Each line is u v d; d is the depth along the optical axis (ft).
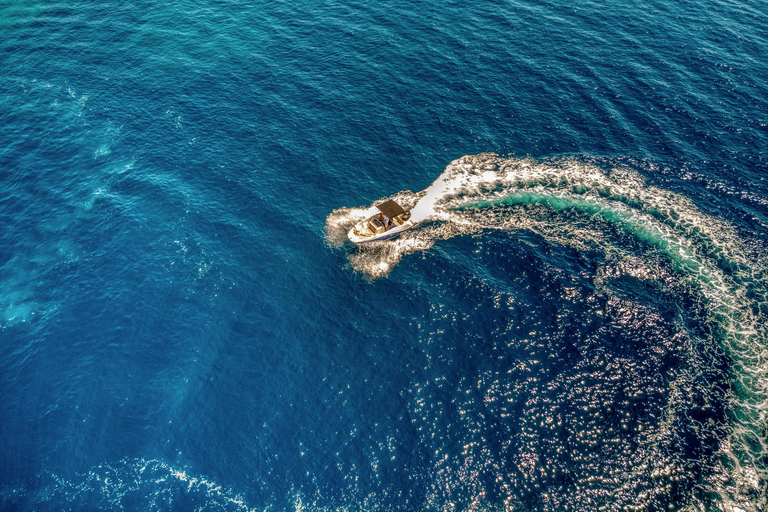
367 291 180.55
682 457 137.90
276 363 161.99
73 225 201.36
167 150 231.91
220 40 294.05
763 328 164.76
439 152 234.38
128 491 138.62
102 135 239.09
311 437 146.41
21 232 198.49
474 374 157.38
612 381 153.79
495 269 185.57
